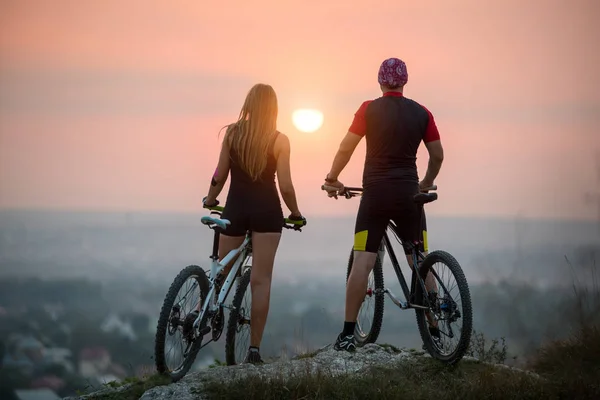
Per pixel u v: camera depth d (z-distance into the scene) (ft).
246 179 55.47
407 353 55.98
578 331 63.05
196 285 51.98
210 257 53.93
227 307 55.26
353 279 55.72
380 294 59.72
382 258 60.03
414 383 49.80
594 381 50.39
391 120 54.60
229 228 55.36
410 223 54.90
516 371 52.65
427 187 59.36
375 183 54.90
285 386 46.93
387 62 55.98
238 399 46.16
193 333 50.88
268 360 57.31
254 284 55.72
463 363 54.13
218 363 58.59
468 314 49.06
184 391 47.60
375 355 55.47
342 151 56.39
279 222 55.72
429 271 53.52
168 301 48.83
